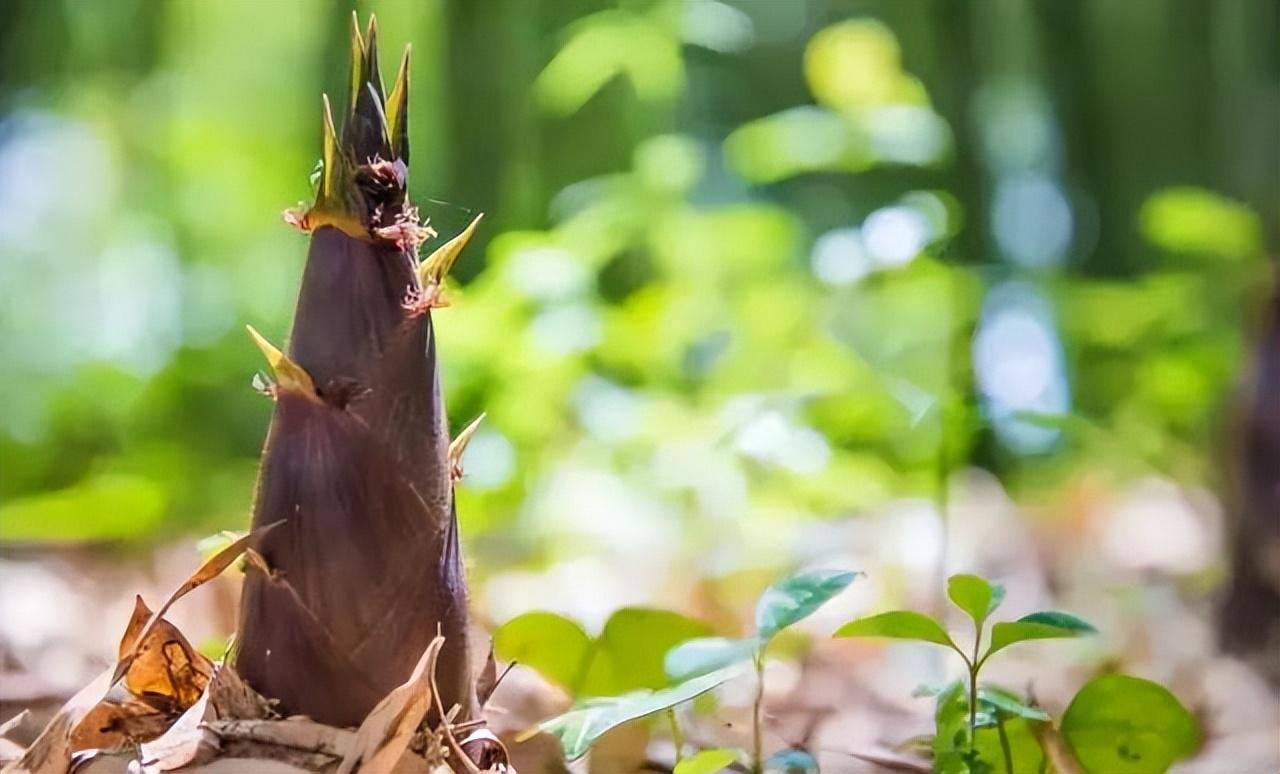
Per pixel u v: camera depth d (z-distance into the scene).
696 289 11.27
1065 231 14.73
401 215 5.04
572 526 9.20
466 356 9.73
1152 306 12.17
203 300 14.12
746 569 8.66
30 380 12.93
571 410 10.05
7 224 13.97
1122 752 5.23
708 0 14.03
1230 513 8.09
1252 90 14.09
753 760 5.24
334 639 5.02
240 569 5.04
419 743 5.03
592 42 12.71
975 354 9.31
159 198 14.51
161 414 13.05
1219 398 10.06
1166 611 8.60
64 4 13.95
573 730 5.16
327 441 5.02
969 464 10.70
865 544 9.58
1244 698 6.60
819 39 12.48
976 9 13.91
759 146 11.35
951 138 12.82
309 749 5.02
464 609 5.05
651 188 11.86
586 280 10.56
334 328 5.02
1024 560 10.13
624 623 5.30
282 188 14.48
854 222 14.11
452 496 5.05
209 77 15.12
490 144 13.61
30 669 6.42
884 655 7.09
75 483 12.59
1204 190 14.43
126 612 8.08
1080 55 14.38
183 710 5.07
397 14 13.54
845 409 9.01
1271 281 8.28
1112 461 12.43
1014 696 5.25
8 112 14.21
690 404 10.64
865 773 5.41
